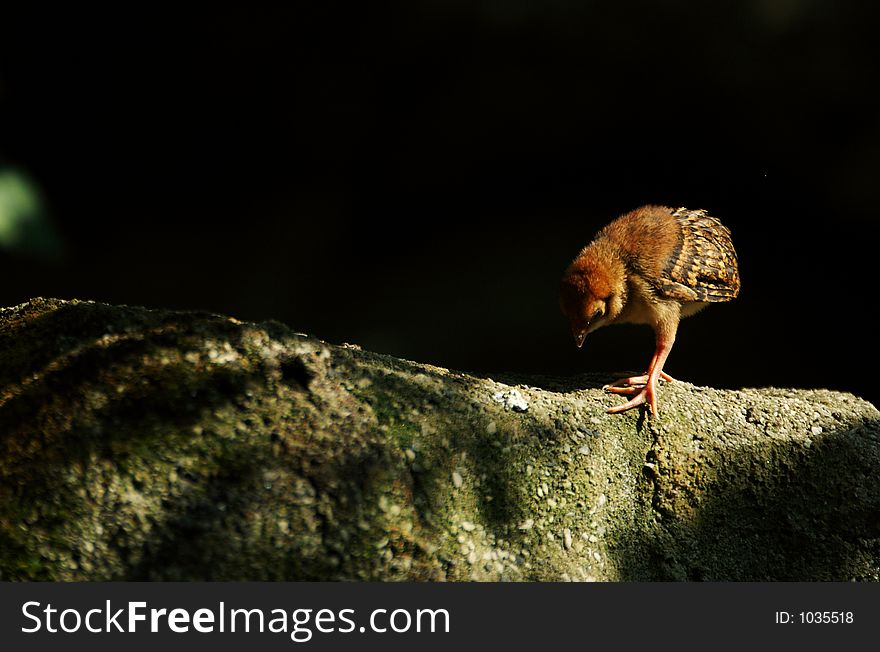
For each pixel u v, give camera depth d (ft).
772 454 14.74
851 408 15.79
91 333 12.31
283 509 11.68
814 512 14.67
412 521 12.19
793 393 16.34
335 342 38.45
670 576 14.02
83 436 11.44
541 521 13.30
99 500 11.29
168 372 12.01
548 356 36.65
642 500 14.30
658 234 16.52
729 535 14.43
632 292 16.42
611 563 13.80
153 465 11.49
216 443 11.74
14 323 12.70
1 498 11.18
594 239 17.37
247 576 11.50
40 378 11.84
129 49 40.14
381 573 11.96
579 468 13.73
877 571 14.65
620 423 14.57
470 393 13.69
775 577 14.43
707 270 16.61
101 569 11.26
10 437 11.44
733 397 15.62
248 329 12.71
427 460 12.55
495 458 13.12
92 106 40.86
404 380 13.23
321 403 12.37
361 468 12.05
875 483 14.87
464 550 12.51
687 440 14.57
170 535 11.39
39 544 11.16
